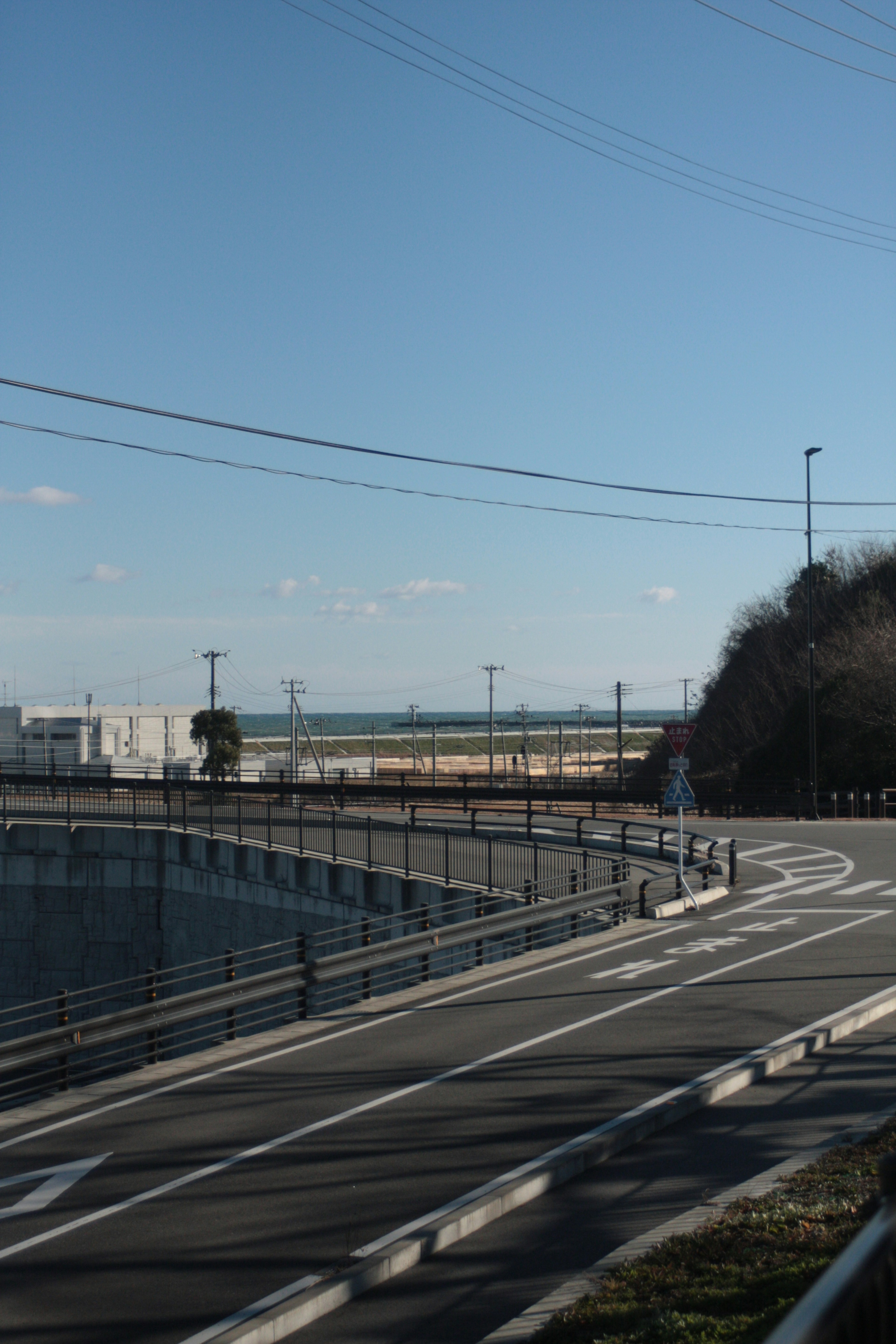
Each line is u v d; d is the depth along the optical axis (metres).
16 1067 11.77
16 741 91.25
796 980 15.62
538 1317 6.25
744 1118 9.97
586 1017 14.08
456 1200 8.19
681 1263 6.61
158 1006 13.57
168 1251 7.54
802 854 30.94
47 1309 6.74
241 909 32.59
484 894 21.41
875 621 60.34
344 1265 7.04
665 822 40.88
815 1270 6.14
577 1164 8.76
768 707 68.75
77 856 37.53
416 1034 13.76
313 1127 10.23
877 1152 8.35
